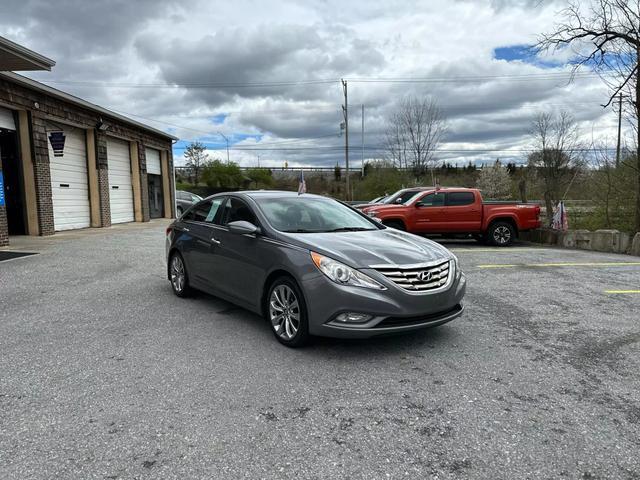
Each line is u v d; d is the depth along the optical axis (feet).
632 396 11.08
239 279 16.53
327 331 13.20
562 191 95.86
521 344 14.69
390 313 12.91
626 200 47.55
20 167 45.09
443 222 42.83
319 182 236.02
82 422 9.72
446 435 9.30
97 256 32.73
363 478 7.91
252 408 10.37
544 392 11.26
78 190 55.31
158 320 17.20
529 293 21.93
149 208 75.72
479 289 22.79
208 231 18.72
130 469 8.13
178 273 20.99
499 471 8.12
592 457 8.55
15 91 42.27
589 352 14.02
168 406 10.43
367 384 11.64
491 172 170.40
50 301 20.01
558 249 41.22
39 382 11.68
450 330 16.07
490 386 11.57
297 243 14.44
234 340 14.94
